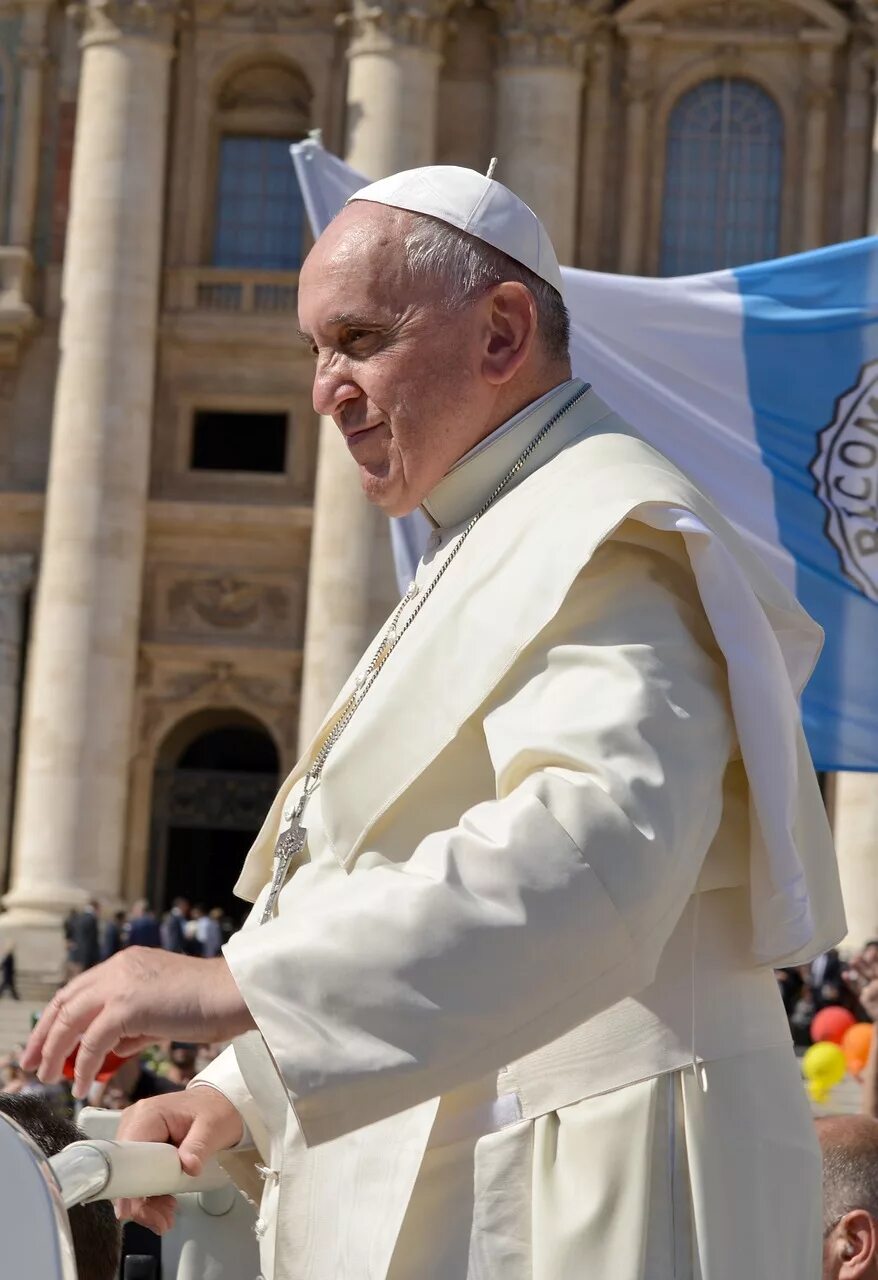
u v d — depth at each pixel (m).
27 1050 2.99
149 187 54.69
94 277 54.12
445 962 2.86
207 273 56.25
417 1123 3.24
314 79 56.47
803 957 3.37
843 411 11.53
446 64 55.81
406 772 3.31
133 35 54.72
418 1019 2.84
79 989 2.98
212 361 56.47
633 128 56.19
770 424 11.57
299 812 3.76
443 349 3.58
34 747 52.59
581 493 3.35
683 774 3.01
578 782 2.97
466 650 3.29
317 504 54.09
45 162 56.69
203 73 56.97
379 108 53.59
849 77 56.50
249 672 55.47
